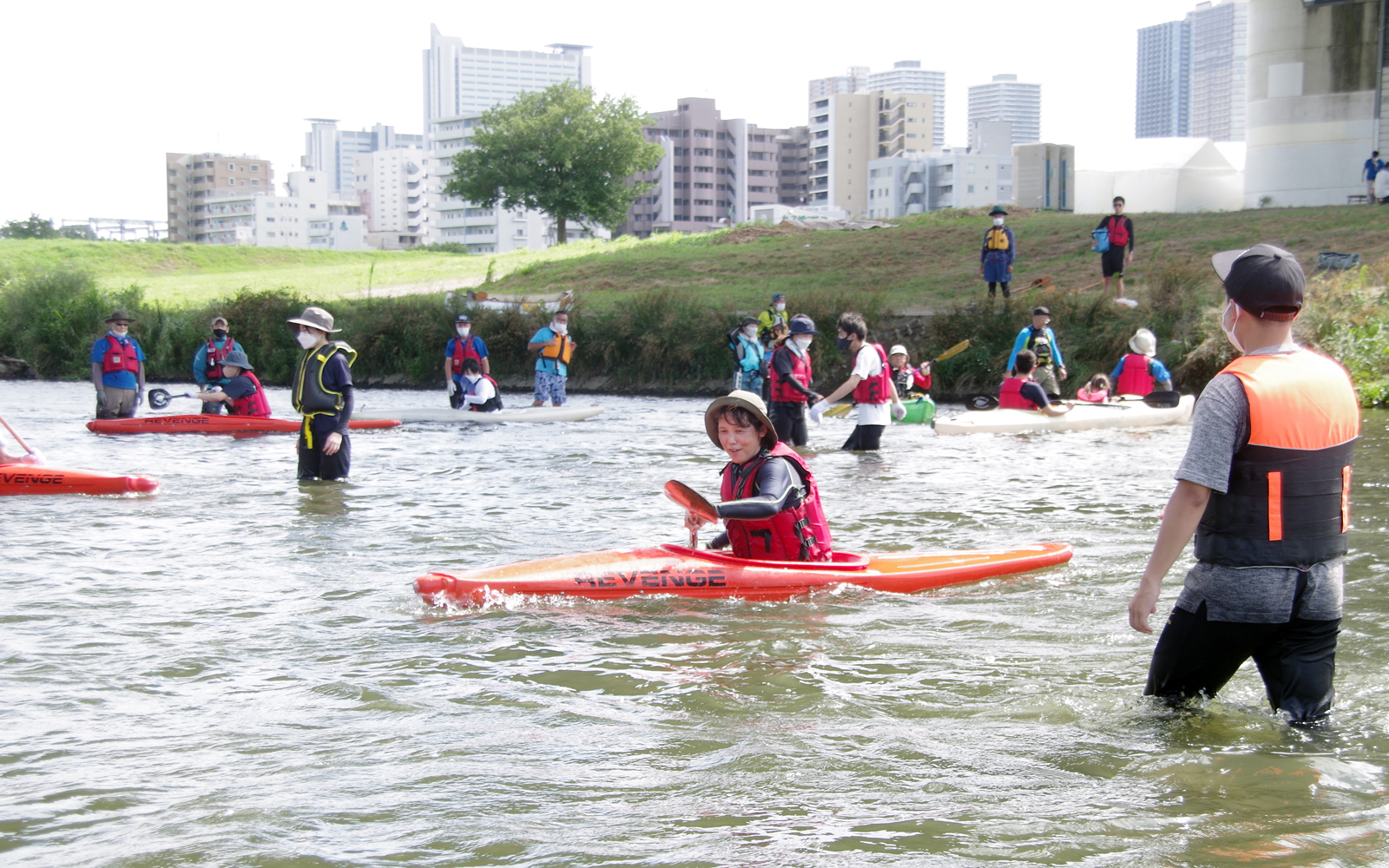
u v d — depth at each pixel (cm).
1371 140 3519
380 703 407
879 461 1184
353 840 293
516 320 2783
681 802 318
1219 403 337
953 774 337
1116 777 333
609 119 7094
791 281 2973
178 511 845
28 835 296
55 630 505
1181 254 2647
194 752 358
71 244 5697
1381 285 1977
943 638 495
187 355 3064
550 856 284
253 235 17112
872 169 12238
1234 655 357
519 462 1180
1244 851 283
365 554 684
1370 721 376
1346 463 346
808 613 541
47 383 2906
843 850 286
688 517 581
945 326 2266
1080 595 577
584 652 474
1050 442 1361
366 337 2911
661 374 2608
